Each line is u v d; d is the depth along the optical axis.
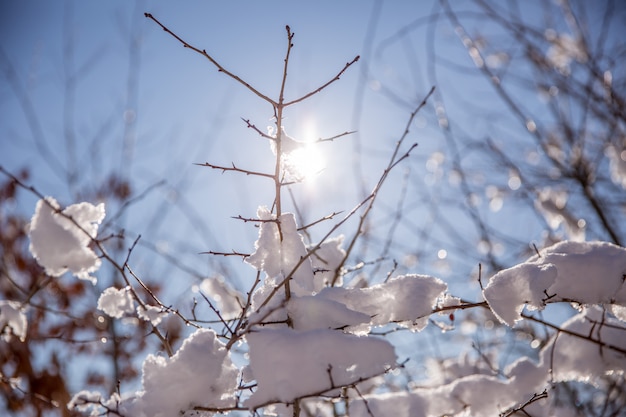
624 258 0.99
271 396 0.88
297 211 1.21
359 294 0.97
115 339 1.18
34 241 0.97
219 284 1.23
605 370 1.08
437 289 0.98
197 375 0.92
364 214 1.12
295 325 0.94
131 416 0.95
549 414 1.24
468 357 1.31
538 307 0.95
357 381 0.88
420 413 1.05
